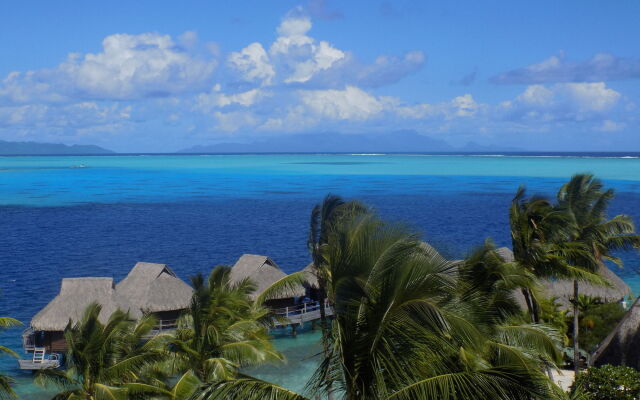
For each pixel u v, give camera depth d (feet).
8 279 158.92
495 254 52.47
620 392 57.06
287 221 270.46
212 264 181.16
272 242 218.59
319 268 59.41
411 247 27.27
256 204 334.85
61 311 101.71
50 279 159.63
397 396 25.81
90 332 56.75
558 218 65.77
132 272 121.29
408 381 26.02
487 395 25.11
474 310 35.37
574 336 75.66
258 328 74.02
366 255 27.25
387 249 26.99
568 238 73.41
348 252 27.73
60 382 59.67
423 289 26.21
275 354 64.23
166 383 66.54
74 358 55.98
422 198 357.82
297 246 210.79
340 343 25.98
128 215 291.58
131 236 231.50
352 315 26.99
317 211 61.26
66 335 57.41
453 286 27.07
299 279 70.74
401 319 26.21
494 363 39.73
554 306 93.76
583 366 84.53
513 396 25.09
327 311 123.34
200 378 59.41
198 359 59.36
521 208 69.51
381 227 28.37
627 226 74.28
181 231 243.40
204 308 60.29
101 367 55.26
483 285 50.01
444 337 26.63
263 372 96.43
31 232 240.32
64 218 280.51
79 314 101.71
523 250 66.80
